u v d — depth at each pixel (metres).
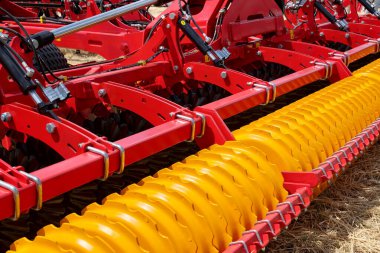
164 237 1.86
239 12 4.51
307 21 6.04
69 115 3.21
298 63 4.45
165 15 3.87
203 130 2.80
